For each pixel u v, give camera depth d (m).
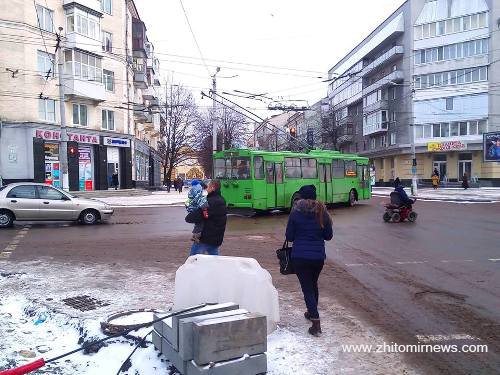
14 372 3.62
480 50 47.41
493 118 46.75
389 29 54.09
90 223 16.94
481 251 10.96
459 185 47.59
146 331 4.88
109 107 36.97
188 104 53.12
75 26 32.22
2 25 28.89
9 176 29.30
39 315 5.68
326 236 5.50
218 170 20.30
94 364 4.30
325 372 4.25
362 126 65.50
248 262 4.93
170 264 9.25
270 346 4.81
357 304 6.53
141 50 44.06
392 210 17.42
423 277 8.25
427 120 50.53
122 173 38.34
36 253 10.55
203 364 3.69
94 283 7.48
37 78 30.45
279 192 20.47
